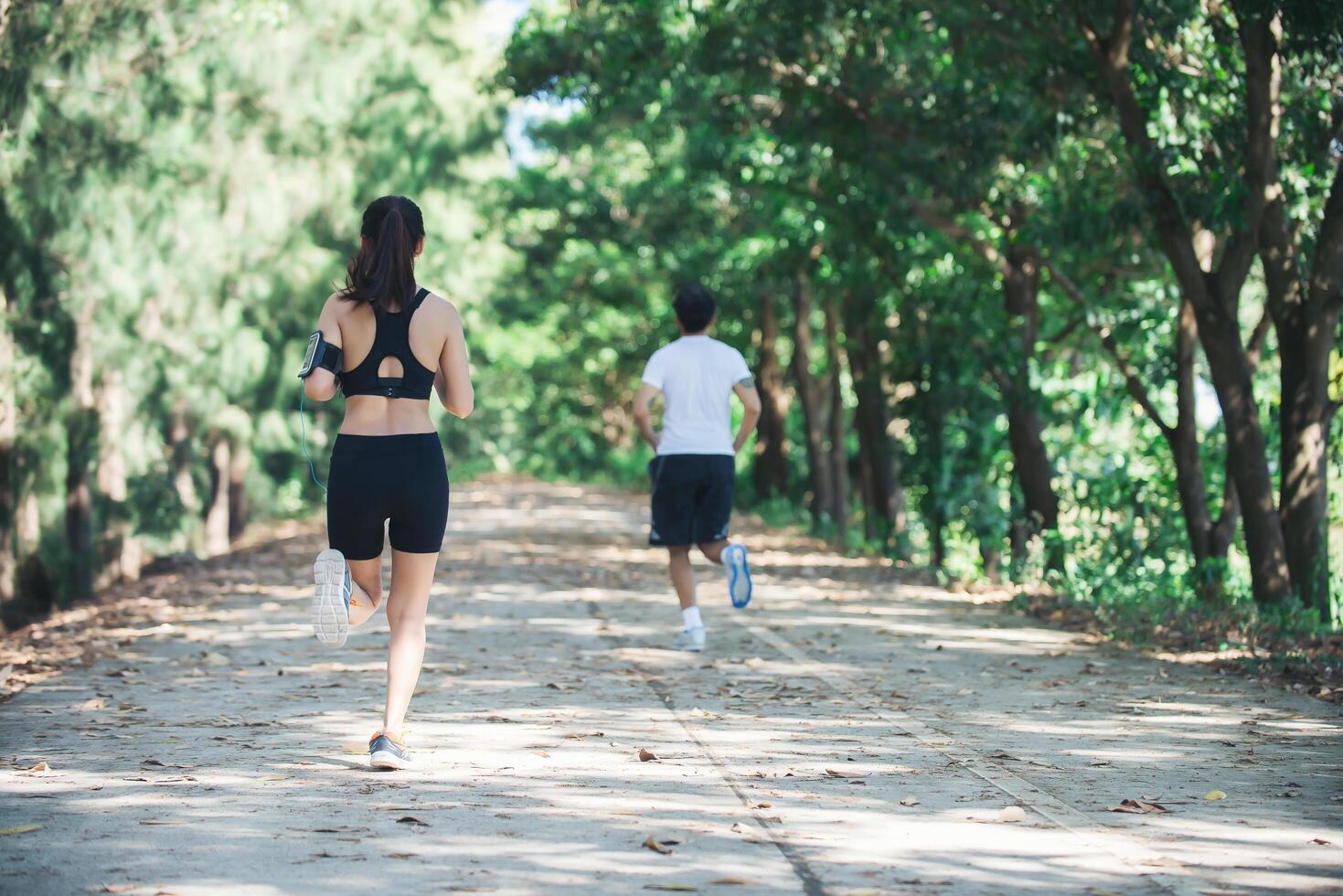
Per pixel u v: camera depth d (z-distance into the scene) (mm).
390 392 5152
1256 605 10906
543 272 43938
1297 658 7969
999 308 16625
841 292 21141
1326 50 10031
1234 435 11492
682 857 4023
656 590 12844
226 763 5270
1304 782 5070
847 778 5121
